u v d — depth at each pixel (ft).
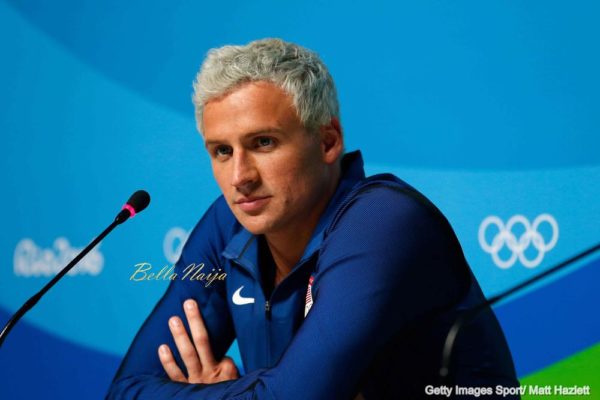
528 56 34.42
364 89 36.37
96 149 39.99
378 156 36.24
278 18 37.63
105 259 39.86
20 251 40.91
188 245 26.40
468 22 35.14
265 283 23.97
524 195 34.65
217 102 21.01
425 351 21.45
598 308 33.65
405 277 20.59
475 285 22.47
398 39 36.01
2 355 40.91
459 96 35.32
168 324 25.63
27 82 40.81
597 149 33.86
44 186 40.52
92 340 39.96
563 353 34.09
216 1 38.47
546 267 34.37
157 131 39.27
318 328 20.10
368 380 21.34
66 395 40.29
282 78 20.88
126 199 39.58
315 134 21.59
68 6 40.32
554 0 34.06
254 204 21.29
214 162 21.81
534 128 34.50
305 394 19.75
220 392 21.17
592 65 33.71
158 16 39.19
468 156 35.27
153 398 23.30
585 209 33.99
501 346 22.54
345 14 36.63
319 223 22.34
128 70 39.58
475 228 35.29
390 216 20.99
